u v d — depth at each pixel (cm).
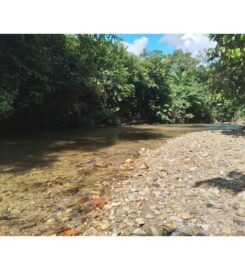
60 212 424
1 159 775
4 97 1164
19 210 434
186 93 3003
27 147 986
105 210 421
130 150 919
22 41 1234
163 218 382
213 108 3119
